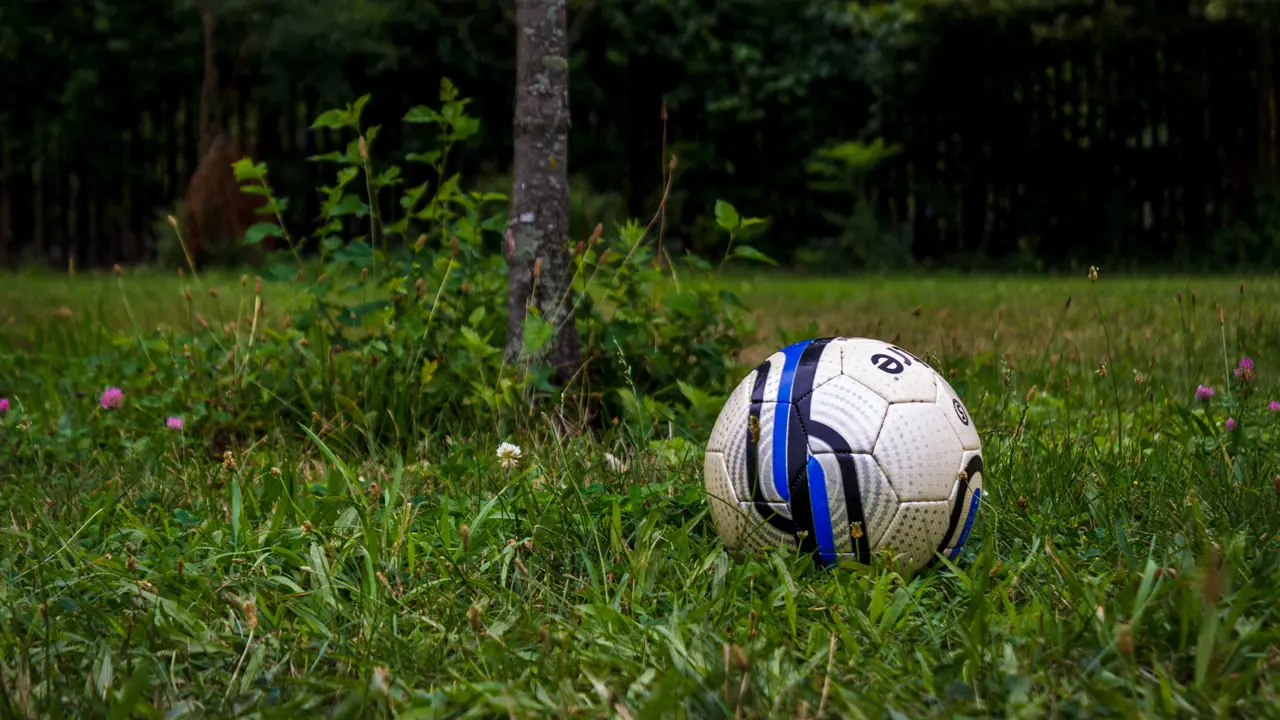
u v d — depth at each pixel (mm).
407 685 2217
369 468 3818
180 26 14266
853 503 2697
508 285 4551
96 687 2156
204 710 2111
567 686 2127
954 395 2932
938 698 2096
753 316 7551
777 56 14953
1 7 13922
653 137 15180
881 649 2340
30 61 14328
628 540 3012
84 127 14469
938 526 2750
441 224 4852
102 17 14180
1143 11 14281
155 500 3473
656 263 4629
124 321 7613
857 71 14984
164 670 2307
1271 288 10023
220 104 14383
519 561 2682
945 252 15609
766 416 2803
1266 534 2863
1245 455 3426
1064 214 15195
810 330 4488
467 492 3381
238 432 4398
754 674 2129
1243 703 2014
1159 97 14719
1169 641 2297
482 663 2295
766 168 15281
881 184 15352
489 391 4035
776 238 15359
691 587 2701
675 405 4340
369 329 4871
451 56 14062
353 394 4340
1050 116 15148
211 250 13766
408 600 2658
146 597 2584
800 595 2594
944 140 15297
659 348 4656
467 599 2689
